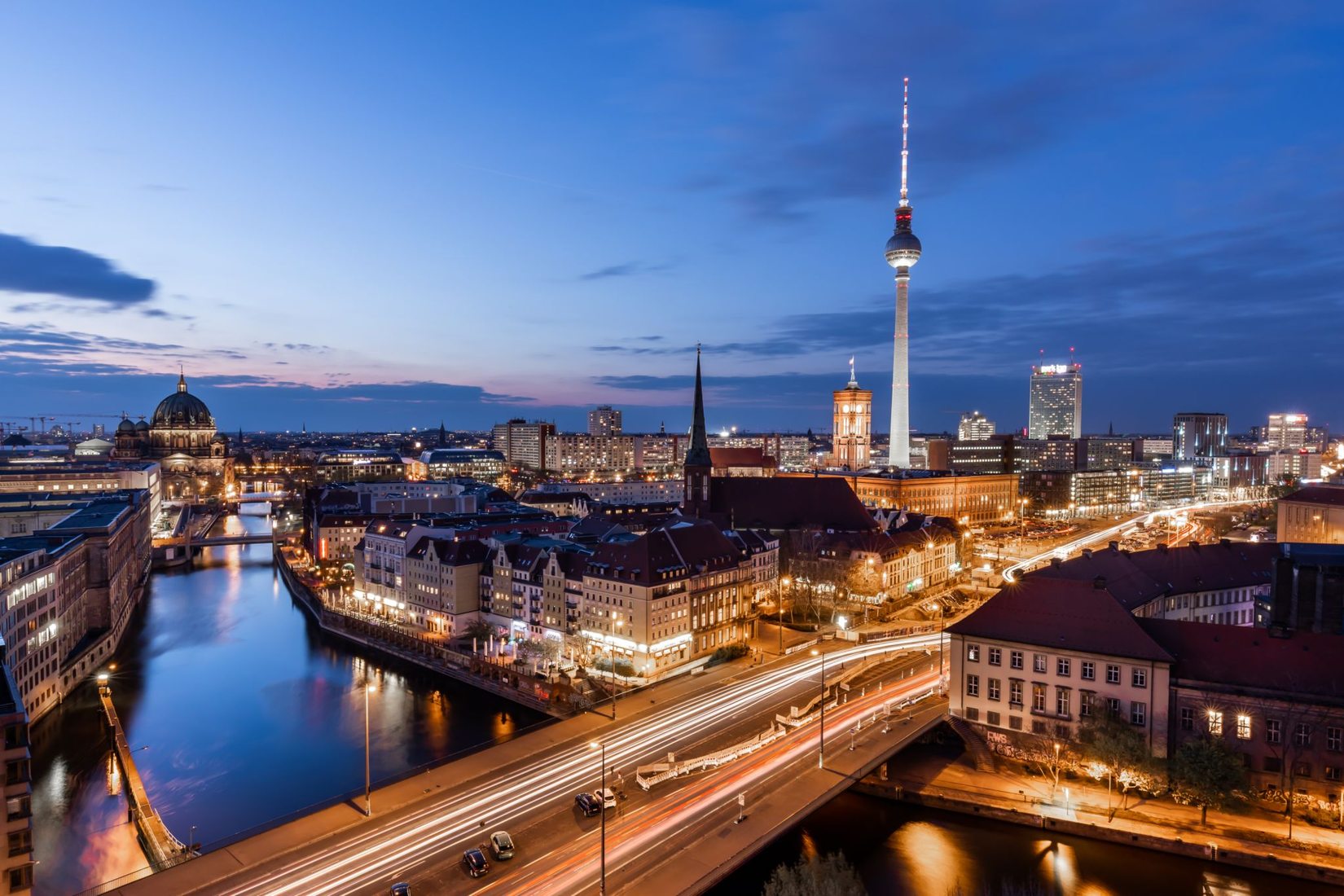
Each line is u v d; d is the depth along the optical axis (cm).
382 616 19175
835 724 10231
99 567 16600
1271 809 8400
